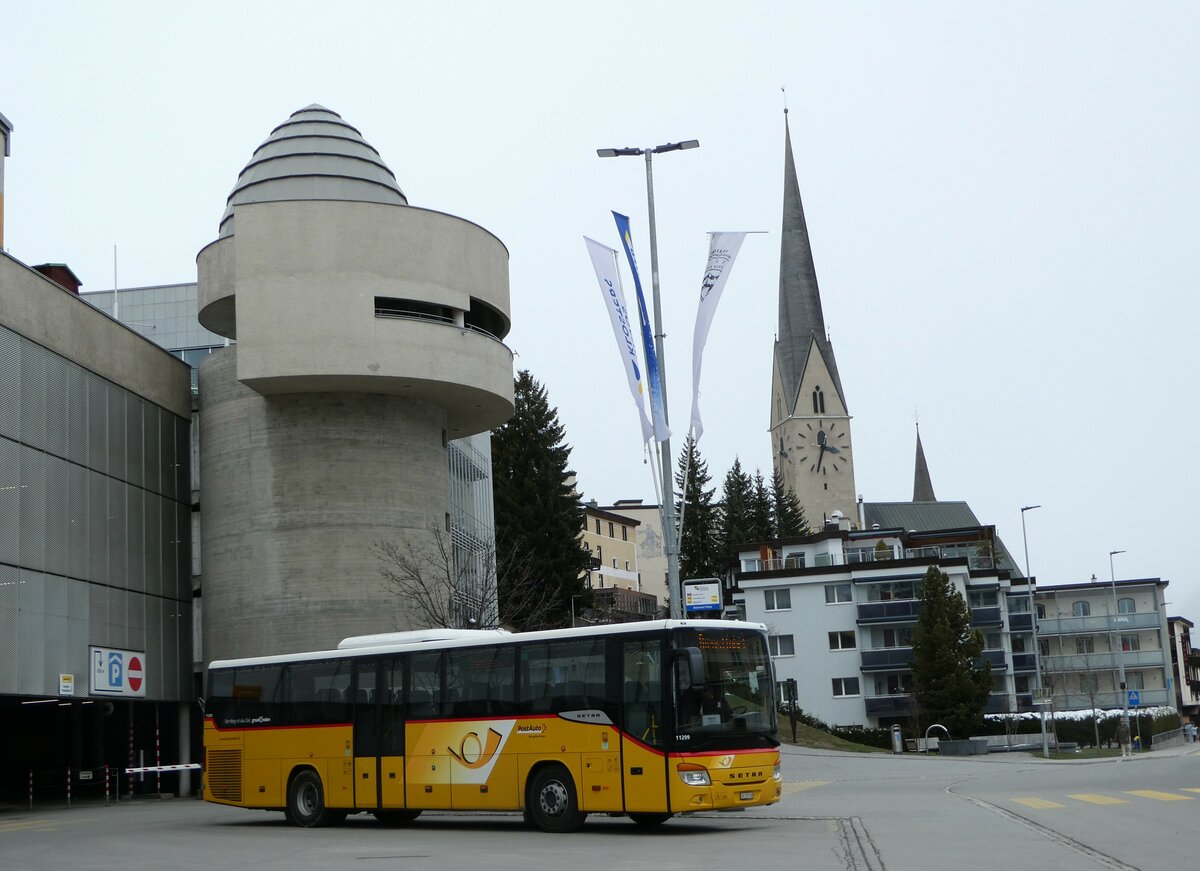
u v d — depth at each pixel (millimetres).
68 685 35812
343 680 23812
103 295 60781
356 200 42000
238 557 41594
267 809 24484
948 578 78062
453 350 41469
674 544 30500
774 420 154250
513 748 21312
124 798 41688
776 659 84562
